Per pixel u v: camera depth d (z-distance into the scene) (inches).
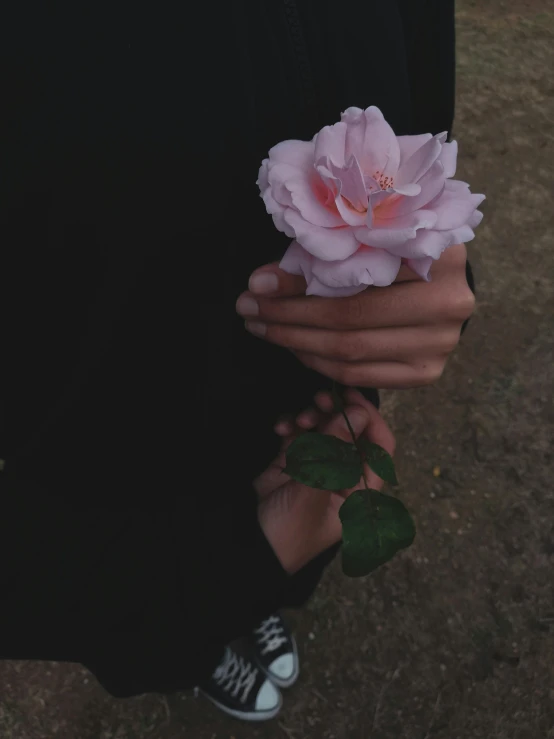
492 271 48.6
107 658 12.6
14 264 11.5
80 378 12.9
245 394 15.2
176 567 12.5
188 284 12.7
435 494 38.8
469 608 35.3
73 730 31.6
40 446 13.8
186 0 10.6
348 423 12.8
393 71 14.1
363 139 10.8
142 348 13.1
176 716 32.0
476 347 44.6
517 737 31.7
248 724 32.0
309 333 12.2
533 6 71.2
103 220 11.1
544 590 35.9
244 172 12.1
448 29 16.8
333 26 13.0
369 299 11.6
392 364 12.3
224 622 12.8
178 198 11.5
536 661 33.7
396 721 32.2
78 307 12.3
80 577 12.1
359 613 35.1
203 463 15.6
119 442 14.2
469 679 33.3
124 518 12.9
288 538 13.6
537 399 42.5
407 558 36.7
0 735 31.2
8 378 13.1
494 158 55.9
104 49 10.3
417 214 9.9
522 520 38.0
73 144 10.4
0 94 10.2
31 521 12.5
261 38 12.0
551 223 51.6
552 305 46.9
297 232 9.8
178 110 10.9
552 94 61.4
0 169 10.5
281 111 12.6
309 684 33.2
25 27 9.9
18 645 12.2
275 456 17.0
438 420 41.6
